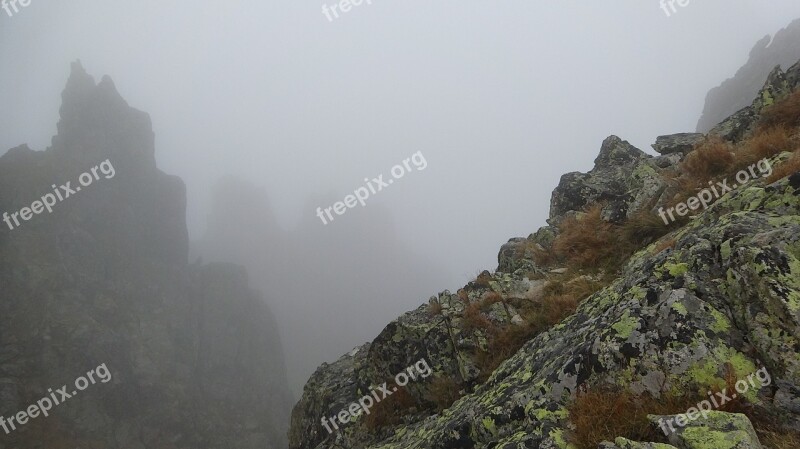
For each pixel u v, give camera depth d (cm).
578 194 1748
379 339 1341
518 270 1334
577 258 1236
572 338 729
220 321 9488
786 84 1421
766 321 505
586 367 599
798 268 517
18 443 4906
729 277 579
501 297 1187
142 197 9781
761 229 629
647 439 481
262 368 9506
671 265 681
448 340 1166
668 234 1046
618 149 2033
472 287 1312
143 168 10169
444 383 1096
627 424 504
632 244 1152
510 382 749
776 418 450
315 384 1725
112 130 9800
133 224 9138
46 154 8550
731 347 521
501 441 595
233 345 9300
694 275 628
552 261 1333
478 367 1049
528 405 609
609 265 1134
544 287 1148
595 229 1330
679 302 582
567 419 565
